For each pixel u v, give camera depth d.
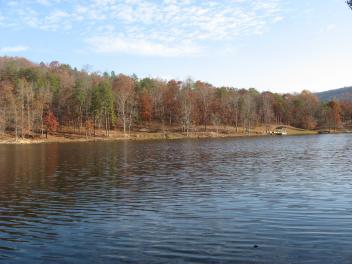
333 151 65.06
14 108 113.62
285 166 44.16
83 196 27.67
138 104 156.88
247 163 47.88
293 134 156.00
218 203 24.77
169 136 132.50
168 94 163.00
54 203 25.48
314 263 14.39
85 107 135.38
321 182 32.34
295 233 18.08
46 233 18.80
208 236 17.83
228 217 21.20
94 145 91.25
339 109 189.88
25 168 44.50
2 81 139.38
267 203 24.48
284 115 191.25
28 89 123.75
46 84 140.00
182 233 18.34
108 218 21.48
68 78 166.25
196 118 153.75
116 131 139.38
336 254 15.27
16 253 16.08
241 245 16.52
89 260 15.13
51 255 15.77
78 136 124.06
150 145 88.94
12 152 69.88
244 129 157.50
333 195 26.73
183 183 32.88
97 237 17.98
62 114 140.00
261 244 16.61
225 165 46.00
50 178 36.47
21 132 116.62
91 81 162.88
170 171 41.00
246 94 180.75
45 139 114.12
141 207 24.05
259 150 69.56
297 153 62.06
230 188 30.09
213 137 132.50
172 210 23.09
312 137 125.06
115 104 145.12
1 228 19.77
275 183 32.19
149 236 17.97
